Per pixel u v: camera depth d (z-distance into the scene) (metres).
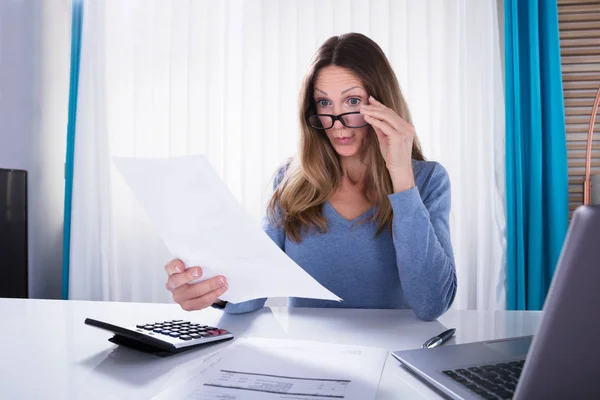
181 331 0.83
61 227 2.93
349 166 1.36
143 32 2.75
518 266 2.42
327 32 2.64
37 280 2.72
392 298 1.29
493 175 2.50
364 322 0.97
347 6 2.63
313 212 1.31
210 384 0.63
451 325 0.95
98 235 2.75
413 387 0.63
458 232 2.53
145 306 1.10
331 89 1.25
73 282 2.67
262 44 2.65
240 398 0.59
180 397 0.59
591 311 0.42
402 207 1.07
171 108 2.73
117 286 2.72
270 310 1.07
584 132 2.51
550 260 2.43
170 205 0.85
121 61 2.78
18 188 2.23
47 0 2.78
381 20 2.61
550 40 2.42
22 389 0.63
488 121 2.50
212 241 0.87
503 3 2.55
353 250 1.30
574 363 0.44
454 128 2.54
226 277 0.93
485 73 2.50
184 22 2.73
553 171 2.41
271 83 2.67
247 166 2.68
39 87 2.72
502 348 0.73
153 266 2.73
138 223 2.72
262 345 0.79
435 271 1.04
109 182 2.72
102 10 2.71
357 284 1.29
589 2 2.51
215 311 1.06
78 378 0.67
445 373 0.64
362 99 1.25
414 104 2.59
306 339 0.86
